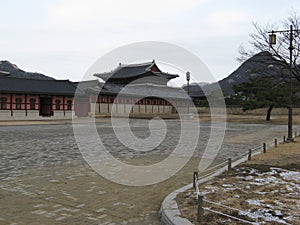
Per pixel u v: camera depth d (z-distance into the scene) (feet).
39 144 63.82
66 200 25.91
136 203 25.59
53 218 21.80
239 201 24.41
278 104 140.36
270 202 24.08
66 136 80.94
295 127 122.11
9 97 153.58
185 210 22.13
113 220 21.72
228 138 80.59
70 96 173.78
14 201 25.44
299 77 82.64
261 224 19.52
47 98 167.32
